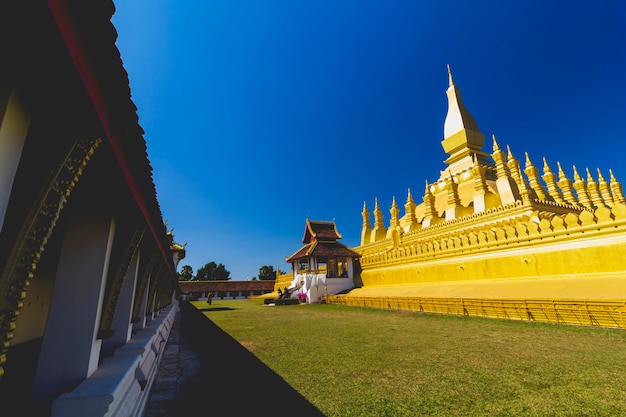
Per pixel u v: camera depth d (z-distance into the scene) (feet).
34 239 7.45
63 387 11.69
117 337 18.61
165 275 39.78
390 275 84.94
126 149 10.09
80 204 13.41
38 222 7.50
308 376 19.77
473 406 14.56
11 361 13.91
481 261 59.26
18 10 5.07
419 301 57.16
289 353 26.43
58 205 7.89
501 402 14.92
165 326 33.78
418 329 37.42
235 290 182.80
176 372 22.09
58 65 6.18
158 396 17.06
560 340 27.91
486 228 73.10
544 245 49.52
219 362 24.45
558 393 15.76
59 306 12.44
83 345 12.28
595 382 17.12
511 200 80.69
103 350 18.04
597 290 38.11
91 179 11.45
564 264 46.34
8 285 6.89
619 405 14.11
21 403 11.19
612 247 41.34
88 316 12.60
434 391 16.60
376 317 51.57
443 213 99.55
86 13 5.56
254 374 20.61
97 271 13.07
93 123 7.88
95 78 7.11
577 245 45.16
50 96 7.14
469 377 18.74
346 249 106.11
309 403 15.30
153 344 22.08
